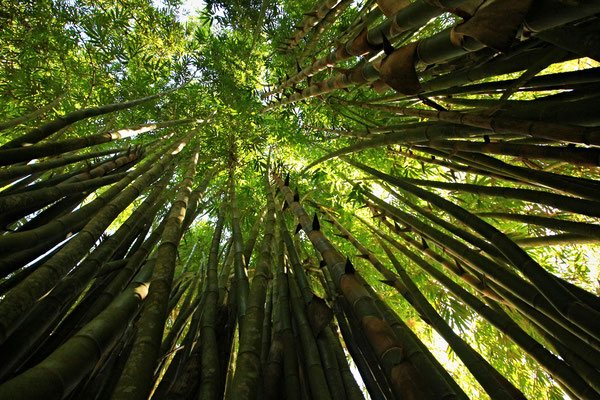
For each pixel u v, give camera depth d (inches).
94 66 186.7
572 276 154.9
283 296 91.0
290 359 71.5
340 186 184.5
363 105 128.5
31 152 74.1
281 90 167.2
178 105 201.9
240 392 49.9
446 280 111.7
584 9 35.3
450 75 89.0
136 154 125.6
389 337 44.9
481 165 100.6
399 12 63.4
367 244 193.6
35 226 81.8
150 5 218.2
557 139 55.7
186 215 105.7
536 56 68.2
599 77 61.1
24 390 29.6
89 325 45.6
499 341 153.4
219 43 210.8
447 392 52.9
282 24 189.8
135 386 40.3
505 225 158.2
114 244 79.4
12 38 172.1
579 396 69.2
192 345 83.7
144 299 63.2
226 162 201.8
